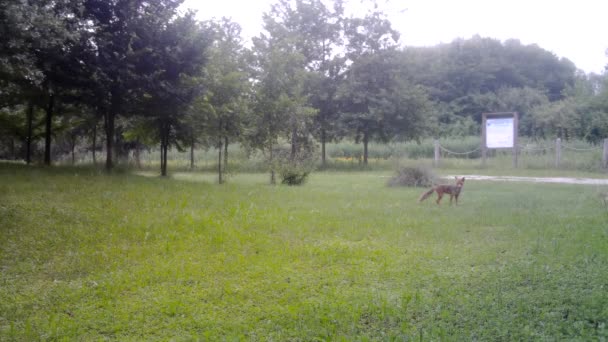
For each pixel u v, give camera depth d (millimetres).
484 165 26953
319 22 31781
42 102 18297
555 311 5137
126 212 9828
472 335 4637
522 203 12117
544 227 9031
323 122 31141
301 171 17875
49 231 8391
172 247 7762
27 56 13445
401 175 17109
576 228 8867
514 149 26438
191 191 12914
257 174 24000
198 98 16938
